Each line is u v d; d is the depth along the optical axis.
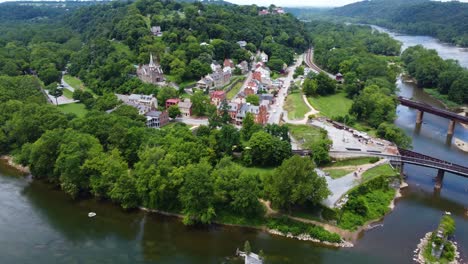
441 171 178.88
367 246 135.75
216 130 197.12
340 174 178.62
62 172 163.12
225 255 129.12
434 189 179.62
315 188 145.25
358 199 155.25
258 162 182.62
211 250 131.75
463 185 184.25
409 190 178.50
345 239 139.38
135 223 146.50
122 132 181.75
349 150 196.38
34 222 145.62
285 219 145.62
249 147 182.62
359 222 148.25
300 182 142.25
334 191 161.75
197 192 141.25
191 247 133.12
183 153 163.25
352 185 167.50
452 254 131.00
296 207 152.12
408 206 164.38
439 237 134.75
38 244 132.38
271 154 179.50
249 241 137.12
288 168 144.88
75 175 160.00
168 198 153.62
